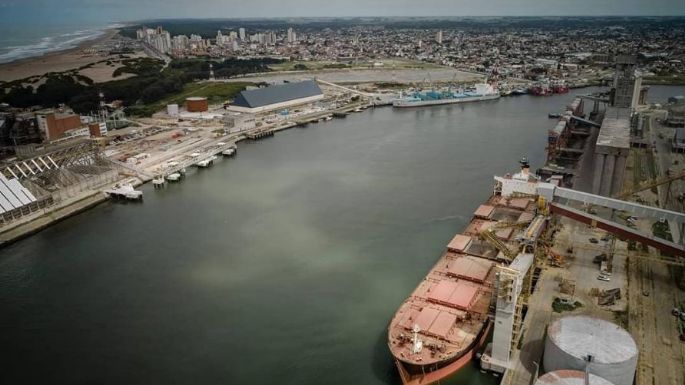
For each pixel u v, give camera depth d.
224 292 122.88
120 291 124.75
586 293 114.88
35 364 98.88
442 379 91.94
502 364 92.25
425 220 163.38
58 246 151.88
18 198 171.00
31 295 124.25
